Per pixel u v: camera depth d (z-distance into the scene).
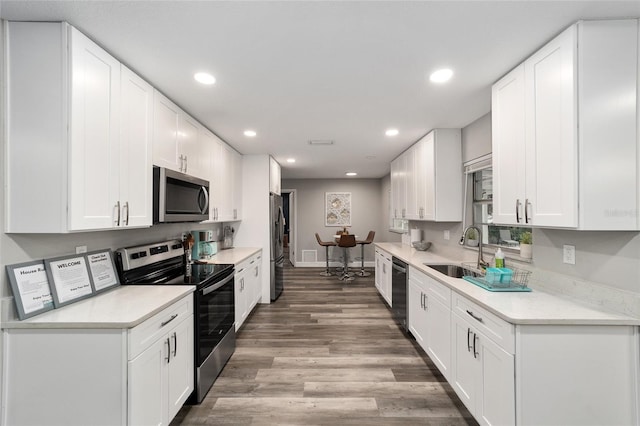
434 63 1.87
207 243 3.50
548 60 1.63
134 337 1.45
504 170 2.00
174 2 1.32
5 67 1.44
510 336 1.48
